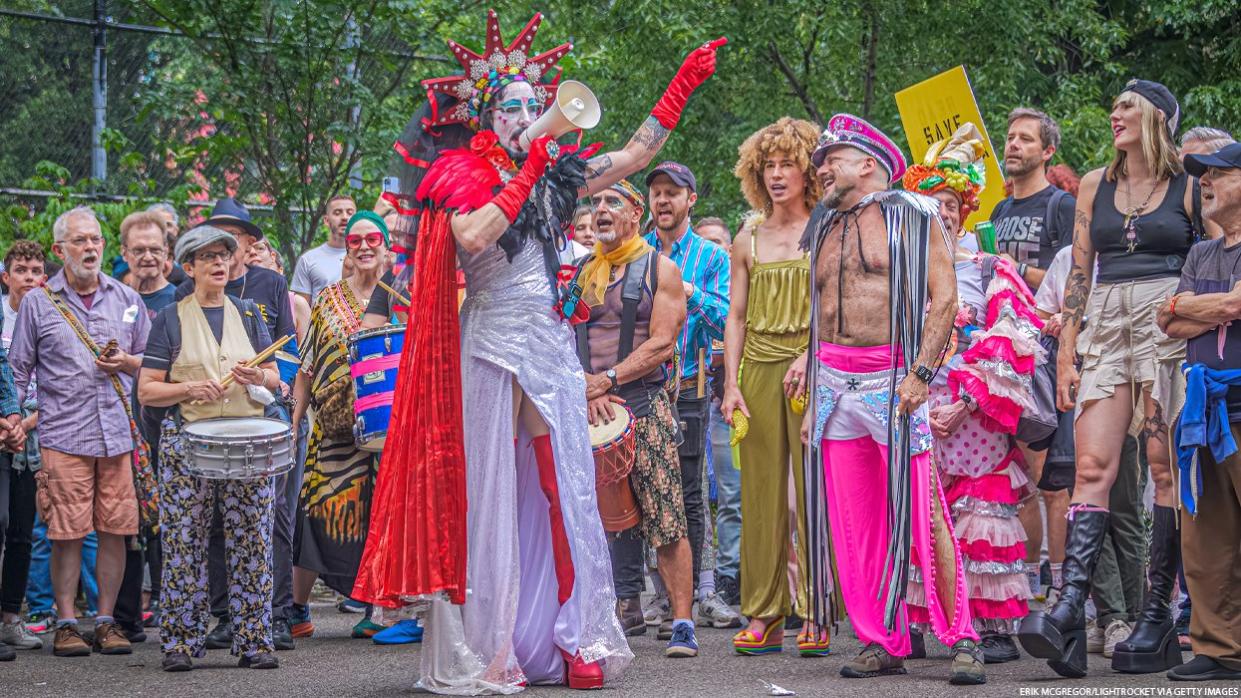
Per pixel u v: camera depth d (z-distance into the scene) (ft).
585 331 21.59
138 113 34.83
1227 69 62.13
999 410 18.84
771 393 20.08
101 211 35.27
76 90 36.17
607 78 51.03
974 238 22.77
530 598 17.24
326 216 31.42
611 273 21.74
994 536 18.99
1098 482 18.35
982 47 51.24
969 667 17.02
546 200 17.21
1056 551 22.22
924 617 18.35
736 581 26.30
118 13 36.29
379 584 16.12
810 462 18.78
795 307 20.04
